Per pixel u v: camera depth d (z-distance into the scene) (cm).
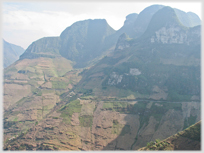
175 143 18562
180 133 19488
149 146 19538
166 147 18400
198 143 17762
